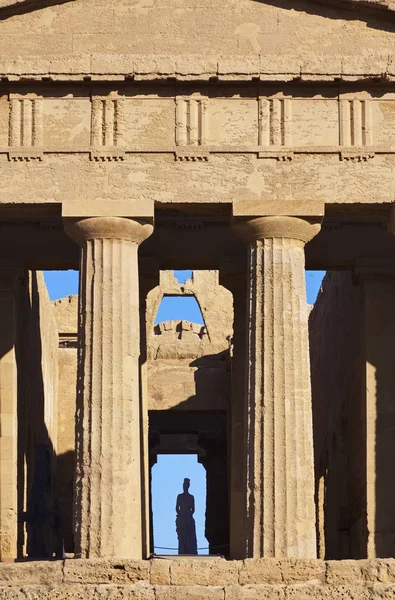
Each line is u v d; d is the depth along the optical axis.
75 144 54.81
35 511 63.06
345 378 68.31
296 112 55.25
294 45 55.62
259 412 53.25
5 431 62.12
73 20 55.72
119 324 53.72
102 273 54.00
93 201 54.31
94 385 53.22
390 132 55.19
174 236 62.88
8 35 55.53
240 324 63.03
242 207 54.31
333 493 70.50
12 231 62.75
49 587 48.62
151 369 79.31
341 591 48.19
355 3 55.38
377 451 61.06
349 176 54.75
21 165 54.62
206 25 55.72
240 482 62.00
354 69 55.06
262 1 55.94
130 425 53.12
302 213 54.31
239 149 54.78
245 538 53.09
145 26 55.69
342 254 62.53
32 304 69.25
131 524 52.50
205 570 48.84
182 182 54.59
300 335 53.88
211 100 55.25
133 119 55.06
